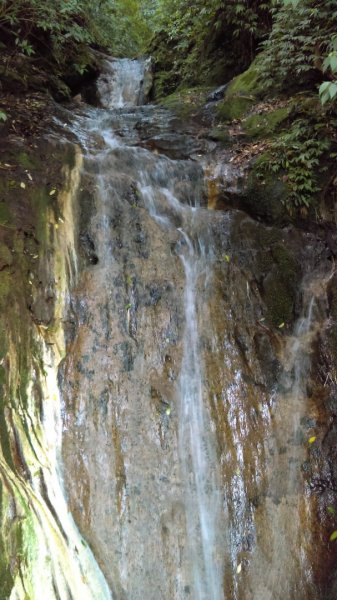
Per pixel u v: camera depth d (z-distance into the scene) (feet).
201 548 12.52
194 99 24.98
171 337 14.65
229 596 12.31
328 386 15.11
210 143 20.61
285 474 13.84
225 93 23.84
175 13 31.81
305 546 13.21
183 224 17.12
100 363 13.55
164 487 12.77
